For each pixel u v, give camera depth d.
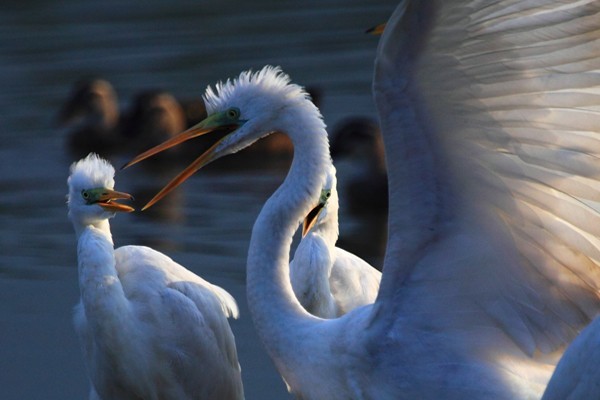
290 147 25.08
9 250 18.11
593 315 9.60
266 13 31.86
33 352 14.62
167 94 26.27
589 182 9.09
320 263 12.27
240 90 10.99
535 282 9.65
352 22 30.59
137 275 12.20
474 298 9.84
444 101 8.99
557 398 8.75
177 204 20.97
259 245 10.69
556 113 8.88
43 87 27.34
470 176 9.28
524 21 8.55
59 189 21.64
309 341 10.40
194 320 12.10
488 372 9.95
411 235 9.65
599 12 8.50
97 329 11.87
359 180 22.16
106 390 12.36
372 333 10.09
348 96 25.98
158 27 30.89
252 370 14.18
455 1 8.45
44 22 31.66
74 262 17.61
